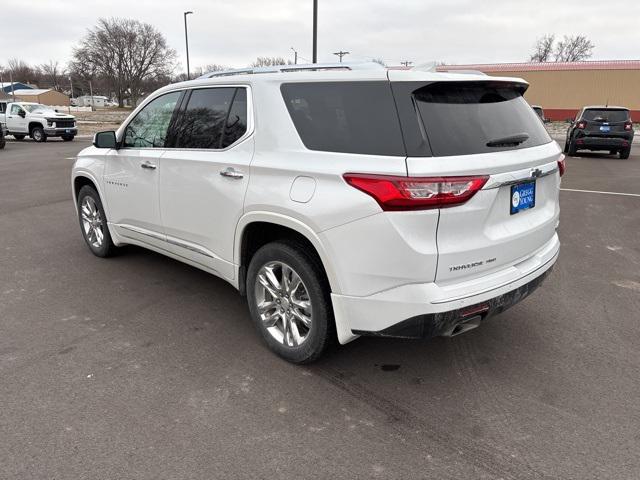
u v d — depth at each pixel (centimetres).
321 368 331
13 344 356
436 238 262
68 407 286
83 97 10119
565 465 245
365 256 272
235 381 315
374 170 265
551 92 4438
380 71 283
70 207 825
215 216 360
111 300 436
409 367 334
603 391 308
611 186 1073
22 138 2605
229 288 466
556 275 515
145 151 429
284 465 244
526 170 296
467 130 279
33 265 524
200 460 247
